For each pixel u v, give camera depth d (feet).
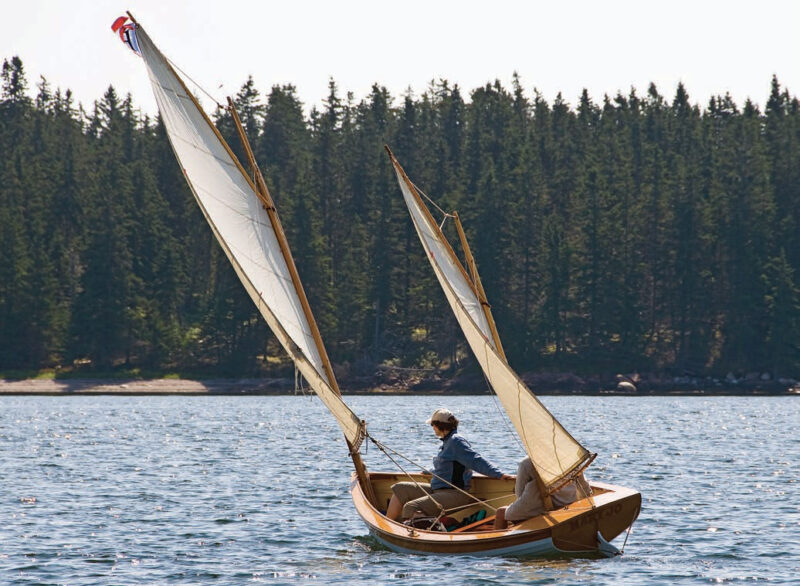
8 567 243.60
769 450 563.07
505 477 263.70
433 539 244.22
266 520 310.24
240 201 268.00
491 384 245.45
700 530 289.33
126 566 244.83
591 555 247.29
